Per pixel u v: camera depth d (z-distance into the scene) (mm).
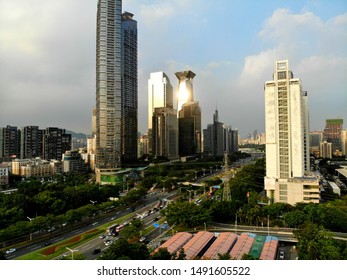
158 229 139000
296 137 188625
